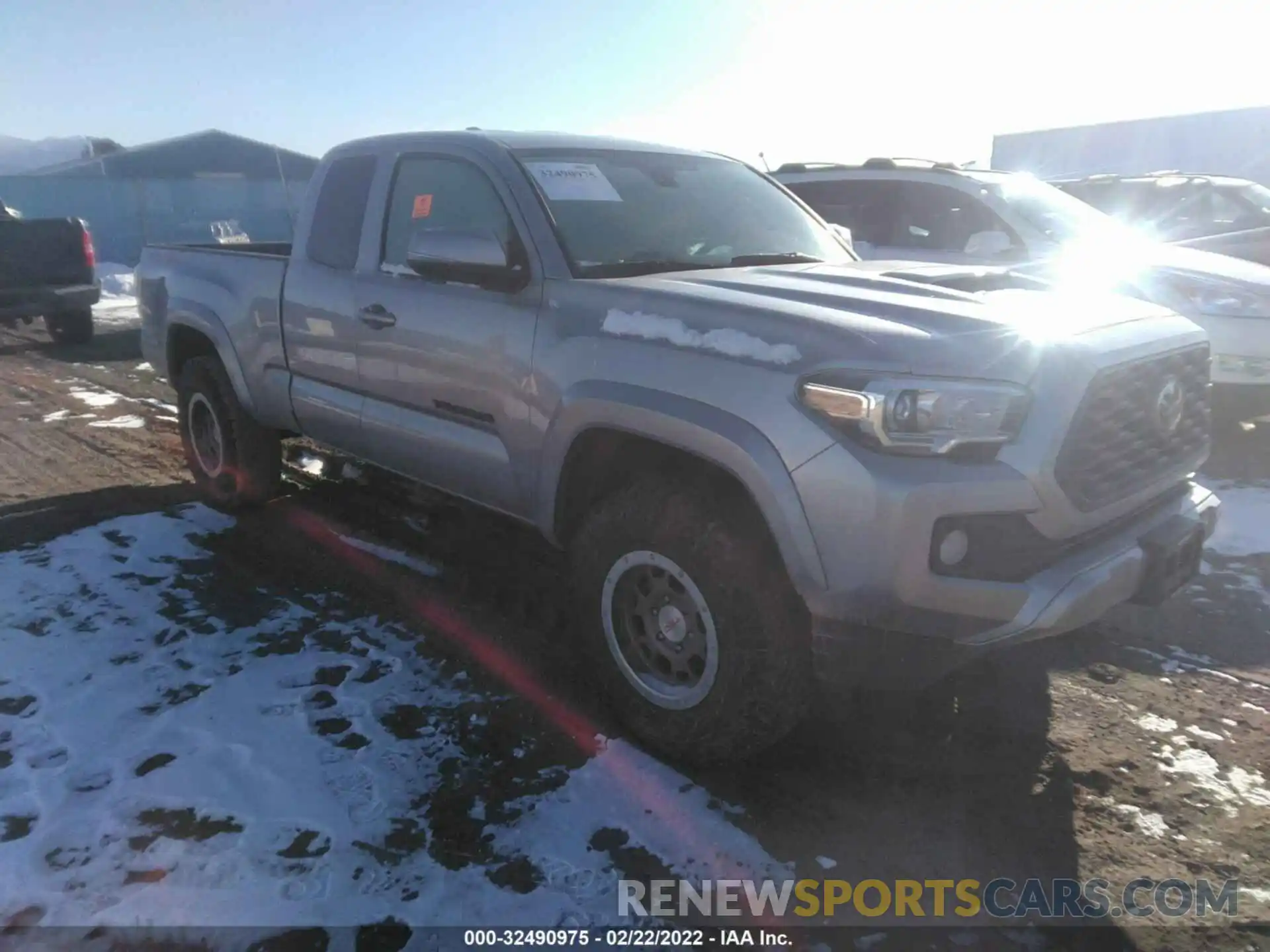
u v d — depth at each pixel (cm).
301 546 496
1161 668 382
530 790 301
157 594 434
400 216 421
